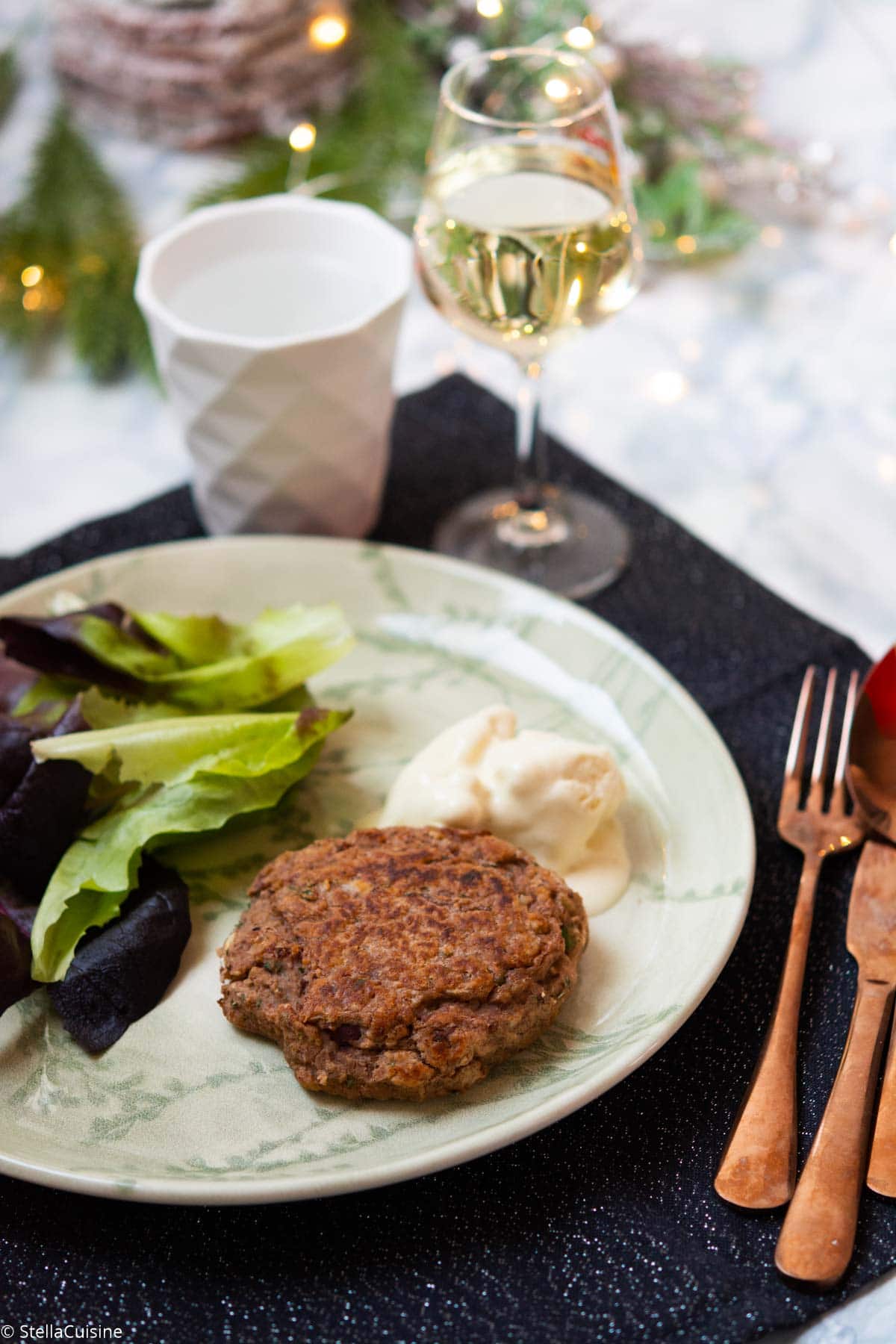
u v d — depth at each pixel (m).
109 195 0.85
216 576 0.64
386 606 0.64
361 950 0.51
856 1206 0.48
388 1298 0.48
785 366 0.80
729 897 0.53
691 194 0.83
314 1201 0.50
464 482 0.71
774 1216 0.49
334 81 0.92
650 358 0.81
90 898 0.54
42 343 0.84
